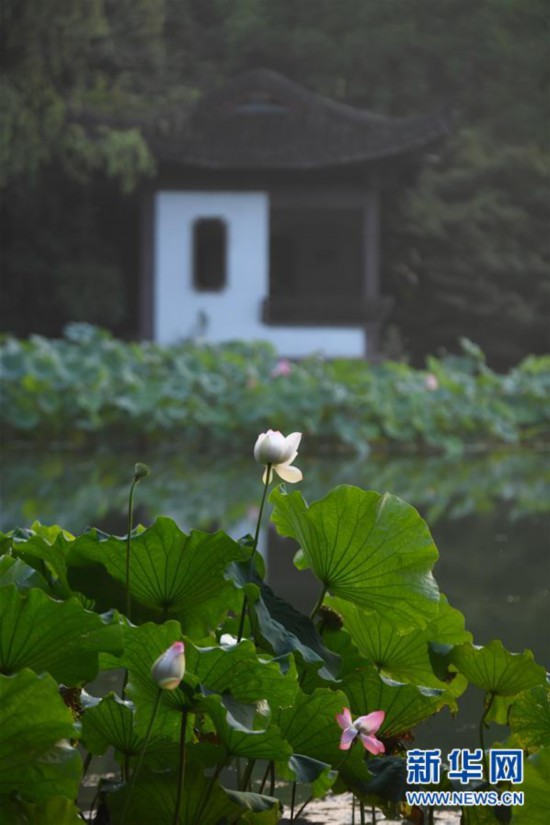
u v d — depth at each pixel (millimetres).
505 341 37750
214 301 29359
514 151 37531
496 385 21078
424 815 2568
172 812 2240
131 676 2229
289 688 2160
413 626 2475
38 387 17109
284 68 38375
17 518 9219
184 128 28469
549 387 21188
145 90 34438
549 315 37844
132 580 2441
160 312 29453
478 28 37625
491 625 5891
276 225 34750
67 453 16969
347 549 2488
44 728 1957
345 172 29266
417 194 36531
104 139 24891
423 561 2473
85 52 25125
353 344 29156
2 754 1968
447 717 4348
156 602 2455
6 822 2012
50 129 24094
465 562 7973
